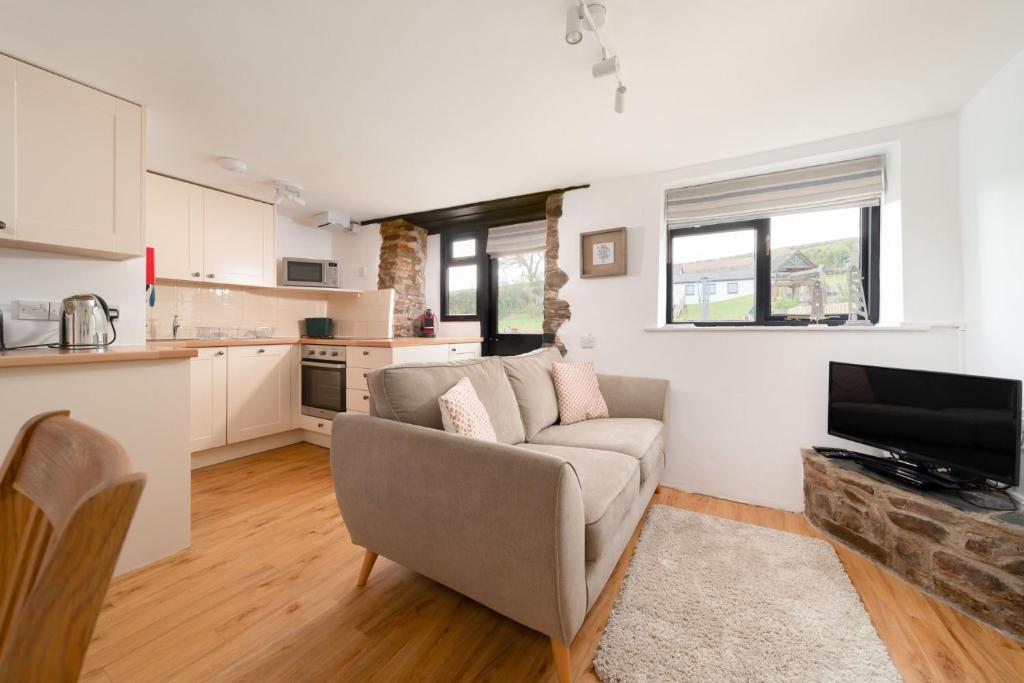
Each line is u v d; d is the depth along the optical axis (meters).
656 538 2.12
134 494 0.36
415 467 1.42
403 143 2.58
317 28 1.59
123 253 2.08
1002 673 1.30
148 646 1.36
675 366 2.93
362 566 1.69
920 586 1.74
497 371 2.34
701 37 1.63
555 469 1.14
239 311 3.87
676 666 1.29
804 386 2.55
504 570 1.24
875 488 1.94
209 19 1.54
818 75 1.88
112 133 2.03
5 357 1.43
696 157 2.77
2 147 1.72
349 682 1.23
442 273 4.37
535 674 1.27
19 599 0.52
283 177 3.17
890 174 2.47
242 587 1.68
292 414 3.66
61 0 1.44
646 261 3.05
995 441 1.71
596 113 2.22
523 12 1.51
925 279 2.28
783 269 2.85
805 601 1.62
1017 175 1.78
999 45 1.69
